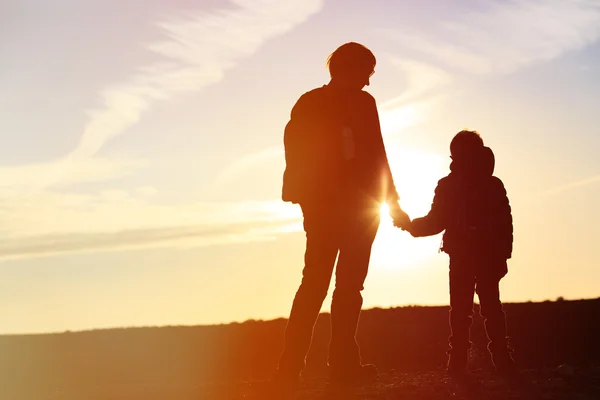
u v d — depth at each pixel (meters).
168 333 18.25
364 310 17.31
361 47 8.27
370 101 8.27
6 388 13.62
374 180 8.16
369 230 8.21
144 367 14.69
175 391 8.51
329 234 7.96
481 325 14.55
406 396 7.57
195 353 15.54
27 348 17.39
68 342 17.92
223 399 7.78
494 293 9.24
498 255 9.25
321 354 13.32
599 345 13.03
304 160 8.04
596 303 16.92
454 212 9.25
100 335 18.58
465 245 9.23
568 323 14.91
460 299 9.27
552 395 7.60
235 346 16.06
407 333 14.52
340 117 8.09
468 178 9.29
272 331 17.69
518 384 8.15
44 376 14.29
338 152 8.02
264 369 13.87
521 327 15.02
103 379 13.83
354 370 8.46
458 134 9.36
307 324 7.93
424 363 12.06
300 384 8.23
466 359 9.26
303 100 8.18
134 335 18.33
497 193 9.29
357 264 8.27
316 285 7.93
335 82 8.25
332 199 7.97
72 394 9.34
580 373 8.77
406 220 8.74
